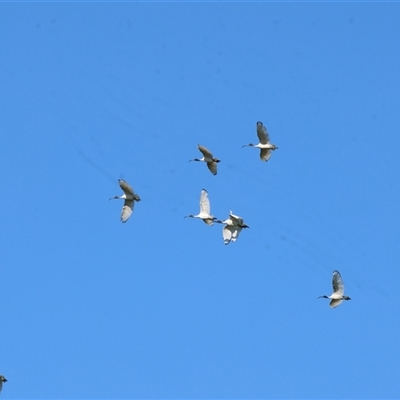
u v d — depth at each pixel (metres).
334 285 103.94
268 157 107.56
